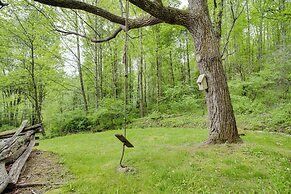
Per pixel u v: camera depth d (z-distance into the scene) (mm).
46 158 5312
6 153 4359
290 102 9102
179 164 3793
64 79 14273
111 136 8906
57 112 14016
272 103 10375
